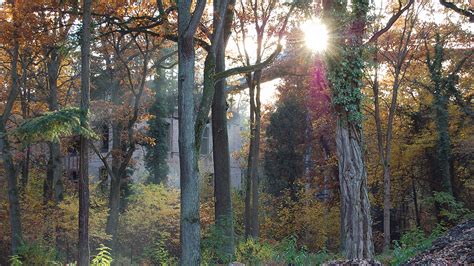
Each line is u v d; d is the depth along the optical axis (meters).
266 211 30.80
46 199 22.56
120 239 21.08
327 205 28.22
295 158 31.78
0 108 23.81
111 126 22.80
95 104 19.72
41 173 26.64
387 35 22.81
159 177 32.69
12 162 18.58
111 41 19.31
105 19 16.41
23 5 15.40
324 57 12.79
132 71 20.59
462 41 23.89
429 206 26.09
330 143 27.33
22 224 19.11
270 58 11.95
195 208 10.48
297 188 31.52
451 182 25.23
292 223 27.50
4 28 16.05
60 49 15.45
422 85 23.94
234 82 21.97
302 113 31.39
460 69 24.78
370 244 12.02
